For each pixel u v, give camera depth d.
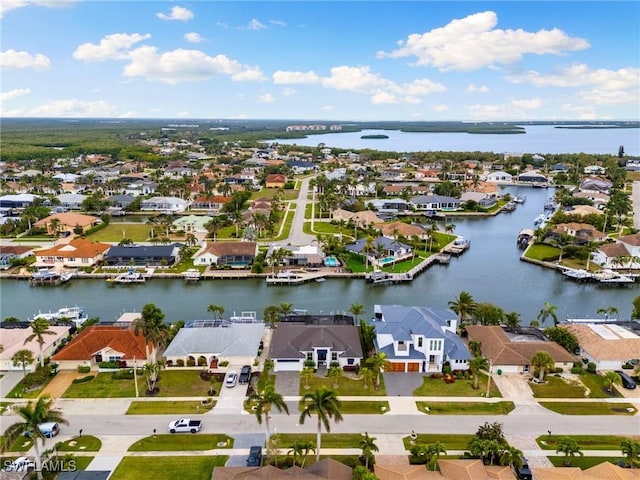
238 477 51.28
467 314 97.38
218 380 77.06
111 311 108.81
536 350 81.62
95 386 75.06
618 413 69.00
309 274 129.62
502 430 64.62
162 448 60.59
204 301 114.62
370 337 88.50
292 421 66.56
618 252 138.50
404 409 69.56
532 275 136.00
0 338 85.31
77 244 141.38
